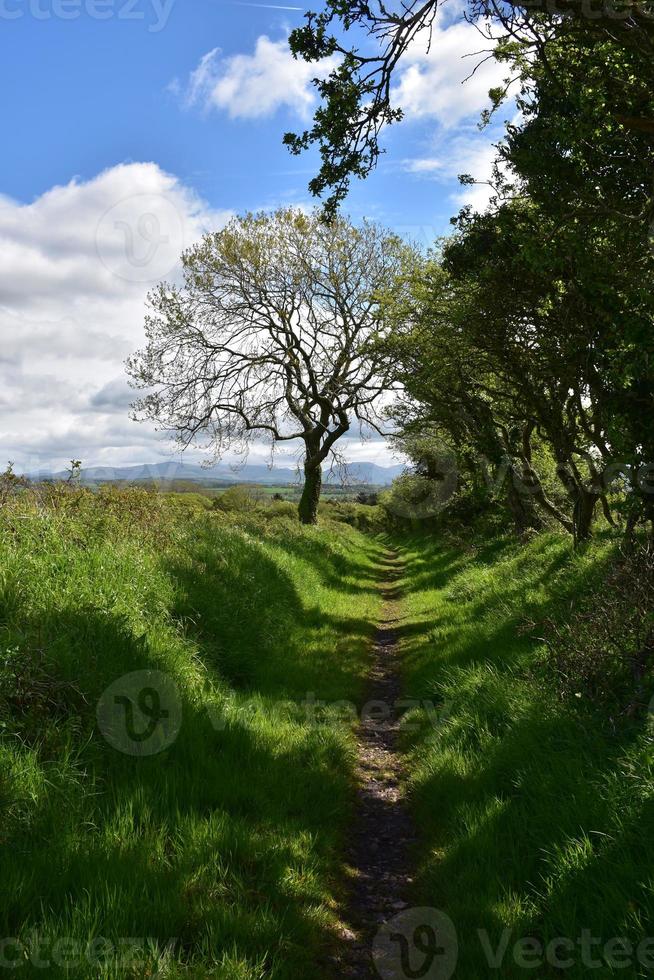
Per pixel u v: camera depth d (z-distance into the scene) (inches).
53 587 230.1
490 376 527.2
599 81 239.6
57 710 172.2
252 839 157.0
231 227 956.6
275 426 1018.1
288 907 137.6
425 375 571.8
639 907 123.6
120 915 117.9
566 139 250.4
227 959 114.0
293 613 419.8
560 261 281.7
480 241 332.5
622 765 166.4
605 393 285.3
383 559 1208.2
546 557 506.6
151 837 144.9
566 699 217.0
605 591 276.5
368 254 956.6
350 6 230.1
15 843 127.4
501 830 168.4
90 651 201.8
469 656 331.9
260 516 916.6
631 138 256.4
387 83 242.4
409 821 200.8
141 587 276.8
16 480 296.8
